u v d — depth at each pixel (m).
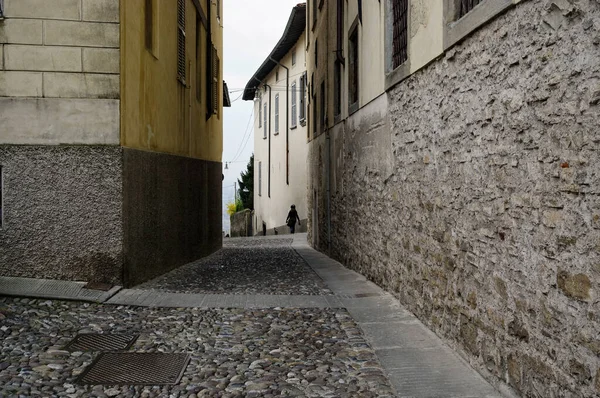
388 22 7.61
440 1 5.34
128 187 7.66
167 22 9.88
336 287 8.41
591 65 2.91
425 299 5.99
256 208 37.53
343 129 11.55
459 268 4.96
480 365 4.48
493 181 4.21
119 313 6.33
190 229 12.16
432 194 5.72
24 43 7.29
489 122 4.27
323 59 14.77
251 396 4.11
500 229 4.09
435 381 4.38
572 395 3.12
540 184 3.48
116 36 7.36
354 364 4.82
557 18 3.25
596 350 2.89
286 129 27.20
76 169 7.33
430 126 5.76
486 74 4.31
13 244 7.27
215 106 16.17
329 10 13.55
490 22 4.22
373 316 6.45
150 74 8.79
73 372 4.50
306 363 4.84
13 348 4.97
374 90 8.48
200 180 13.45
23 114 7.29
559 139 3.24
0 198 7.30
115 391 4.15
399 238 7.11
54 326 5.70
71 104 7.32
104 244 7.36
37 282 7.09
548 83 3.36
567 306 3.18
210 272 10.25
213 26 16.23
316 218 16.66
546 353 3.43
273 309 6.76
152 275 8.92
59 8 7.31
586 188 2.97
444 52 5.26
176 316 6.30
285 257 13.74
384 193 7.91
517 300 3.82
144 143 8.50
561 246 3.24
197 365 4.76
